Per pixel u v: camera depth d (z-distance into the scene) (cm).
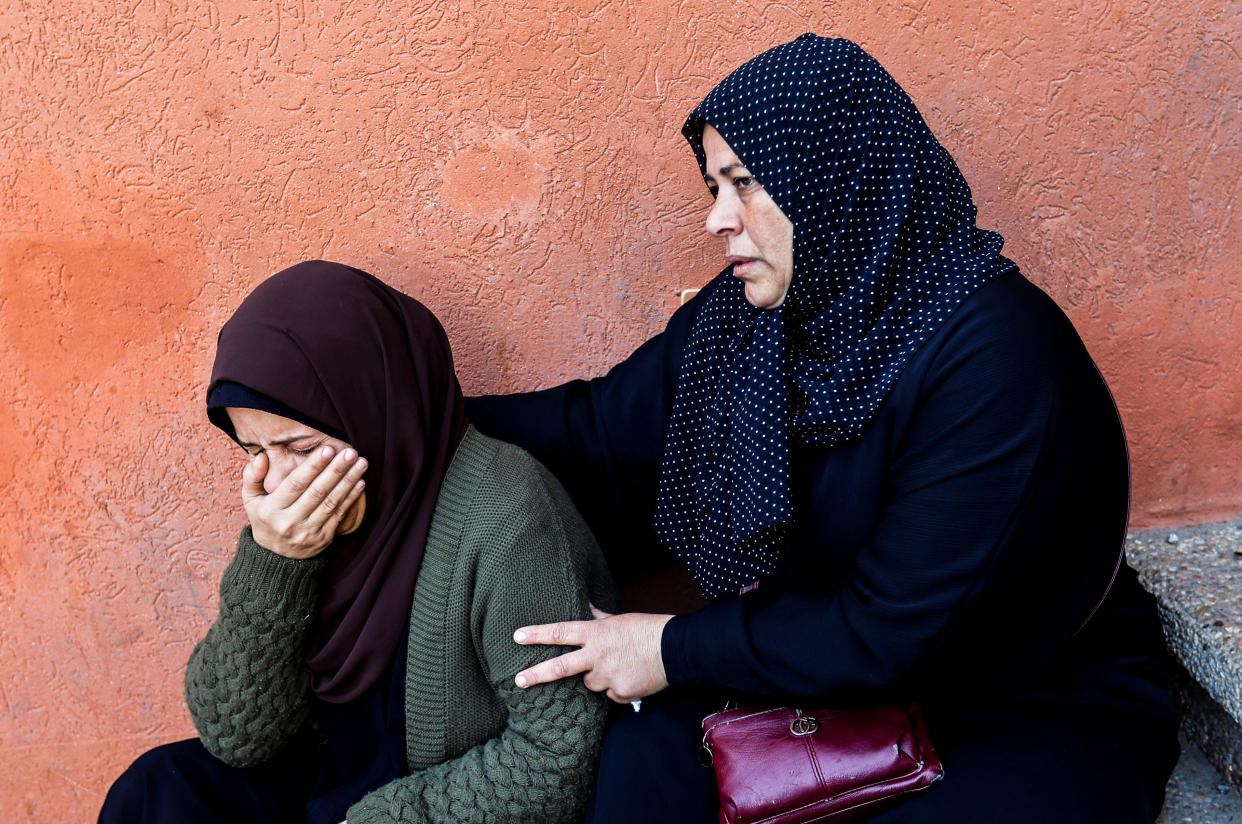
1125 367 206
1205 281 201
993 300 145
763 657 150
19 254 187
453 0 180
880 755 142
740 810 143
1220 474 214
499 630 153
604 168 192
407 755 162
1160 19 187
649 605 216
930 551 142
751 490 156
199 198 187
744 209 151
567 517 164
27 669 213
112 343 194
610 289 199
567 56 185
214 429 201
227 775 167
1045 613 153
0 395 195
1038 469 141
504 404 193
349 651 161
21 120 180
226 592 159
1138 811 140
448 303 197
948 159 153
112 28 177
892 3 185
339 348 152
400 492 158
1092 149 193
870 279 147
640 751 155
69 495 202
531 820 154
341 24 180
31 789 222
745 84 147
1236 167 195
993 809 138
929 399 146
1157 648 167
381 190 189
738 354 166
